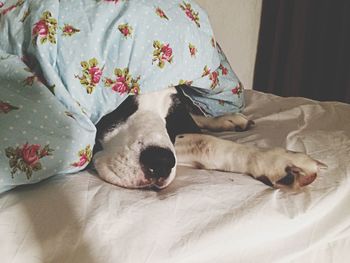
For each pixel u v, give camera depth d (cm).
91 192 81
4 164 78
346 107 154
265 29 227
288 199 89
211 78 124
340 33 221
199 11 121
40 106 83
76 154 86
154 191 94
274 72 229
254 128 138
